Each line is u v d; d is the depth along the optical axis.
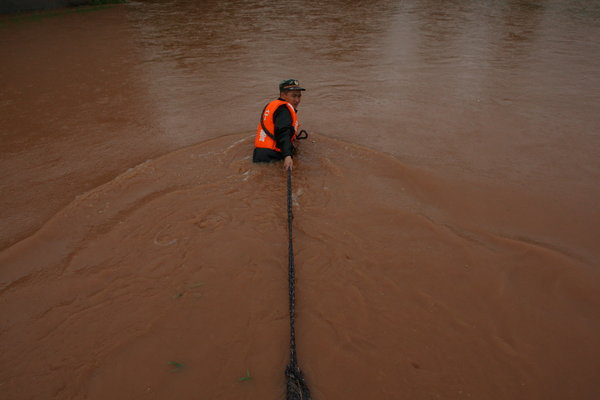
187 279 3.00
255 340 2.54
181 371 2.36
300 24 14.03
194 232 3.48
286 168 4.20
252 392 2.24
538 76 8.16
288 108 4.41
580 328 2.61
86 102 6.97
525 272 3.05
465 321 2.66
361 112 6.31
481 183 4.27
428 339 2.54
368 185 4.16
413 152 4.96
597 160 4.76
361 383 2.29
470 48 10.56
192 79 8.20
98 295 2.89
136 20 14.90
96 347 2.51
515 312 2.72
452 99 6.89
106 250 3.31
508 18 14.82
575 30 12.68
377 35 12.24
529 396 2.22
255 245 3.31
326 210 3.75
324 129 5.64
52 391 2.27
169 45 11.19
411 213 3.70
